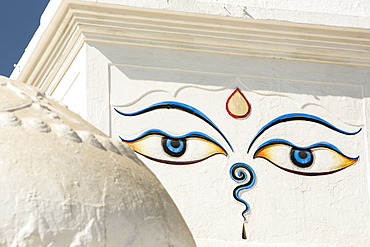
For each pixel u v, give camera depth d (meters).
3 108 5.86
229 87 12.86
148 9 12.35
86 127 6.36
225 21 12.74
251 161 12.66
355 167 13.06
